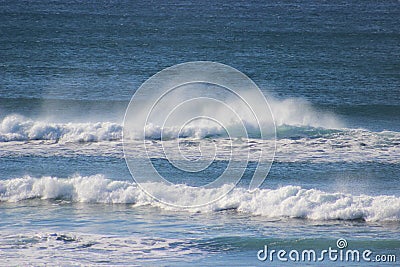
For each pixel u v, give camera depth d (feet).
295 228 172.45
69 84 390.01
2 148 240.53
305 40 635.25
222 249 159.53
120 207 187.42
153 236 165.68
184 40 611.06
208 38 630.33
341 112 325.42
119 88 381.40
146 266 148.97
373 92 382.42
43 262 149.89
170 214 181.88
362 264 154.10
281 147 241.14
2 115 310.04
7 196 194.80
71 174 213.87
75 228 170.91
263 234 168.04
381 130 285.02
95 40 598.75
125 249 157.79
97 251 156.46
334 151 238.07
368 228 173.06
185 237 165.58
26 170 217.36
